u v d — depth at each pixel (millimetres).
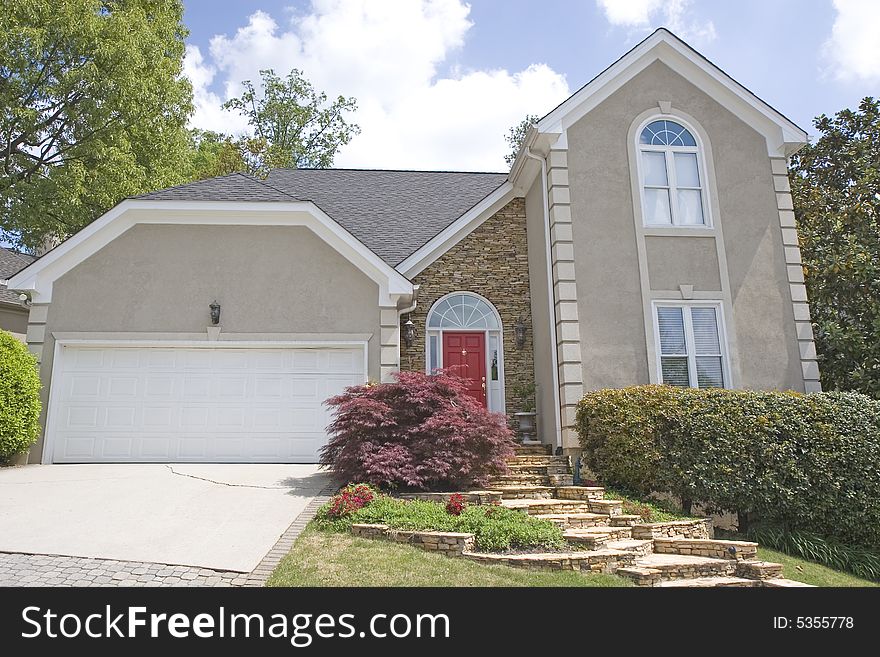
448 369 11312
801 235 15430
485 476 10438
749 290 12820
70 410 12398
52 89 19828
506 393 14172
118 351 12711
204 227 13133
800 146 13703
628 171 13125
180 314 12727
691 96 13703
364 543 7367
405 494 9773
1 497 9000
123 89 19875
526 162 13984
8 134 20812
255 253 13078
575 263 12500
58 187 19484
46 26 19641
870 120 16172
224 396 12656
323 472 11266
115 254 12875
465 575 6594
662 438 10344
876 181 15258
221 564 6445
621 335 12281
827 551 9219
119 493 9312
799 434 9961
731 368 12336
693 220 13172
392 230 15836
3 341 11570
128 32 20812
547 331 13148
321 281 13023
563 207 12734
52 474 10781
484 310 14703
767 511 9727
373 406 10195
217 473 11031
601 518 9078
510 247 15039
